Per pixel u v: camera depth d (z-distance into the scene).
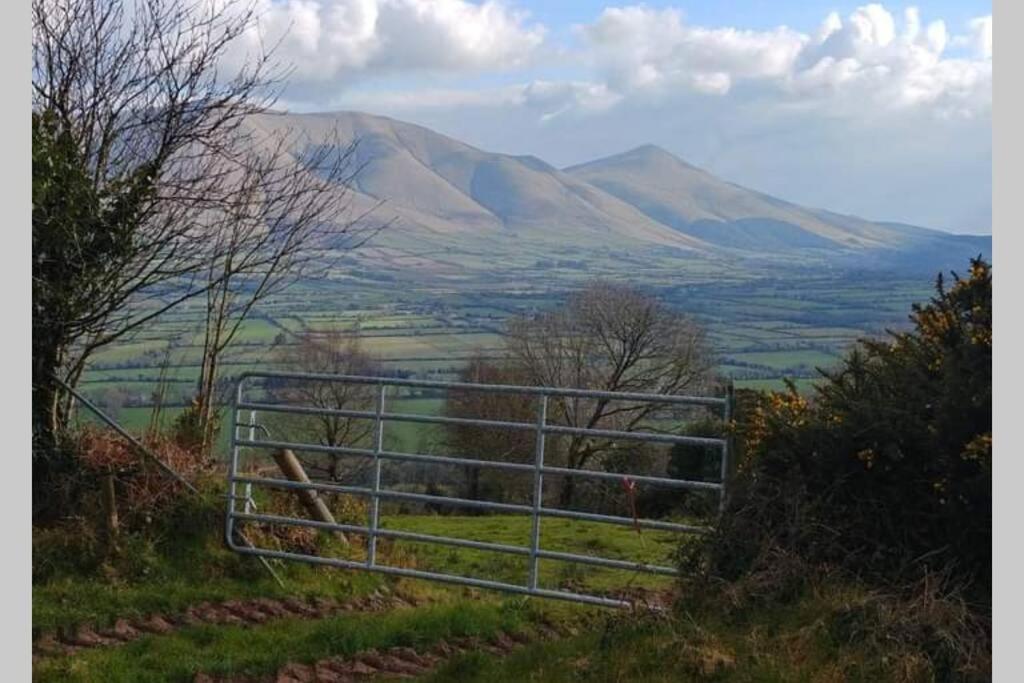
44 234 10.17
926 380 7.33
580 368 29.59
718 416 11.96
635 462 22.55
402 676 7.18
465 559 12.27
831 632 6.29
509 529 15.48
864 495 7.19
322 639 7.81
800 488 7.27
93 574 9.12
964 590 6.54
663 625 6.77
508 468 8.78
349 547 10.95
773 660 6.07
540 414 8.56
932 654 6.04
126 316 11.20
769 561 7.07
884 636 6.16
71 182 10.27
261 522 10.15
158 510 9.95
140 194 10.72
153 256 11.03
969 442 6.77
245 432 10.33
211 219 11.34
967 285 7.74
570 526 16.22
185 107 11.20
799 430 7.46
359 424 20.66
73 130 10.82
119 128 11.02
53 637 7.69
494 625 8.38
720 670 6.05
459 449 21.73
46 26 10.73
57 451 10.31
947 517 6.79
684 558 7.62
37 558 9.05
